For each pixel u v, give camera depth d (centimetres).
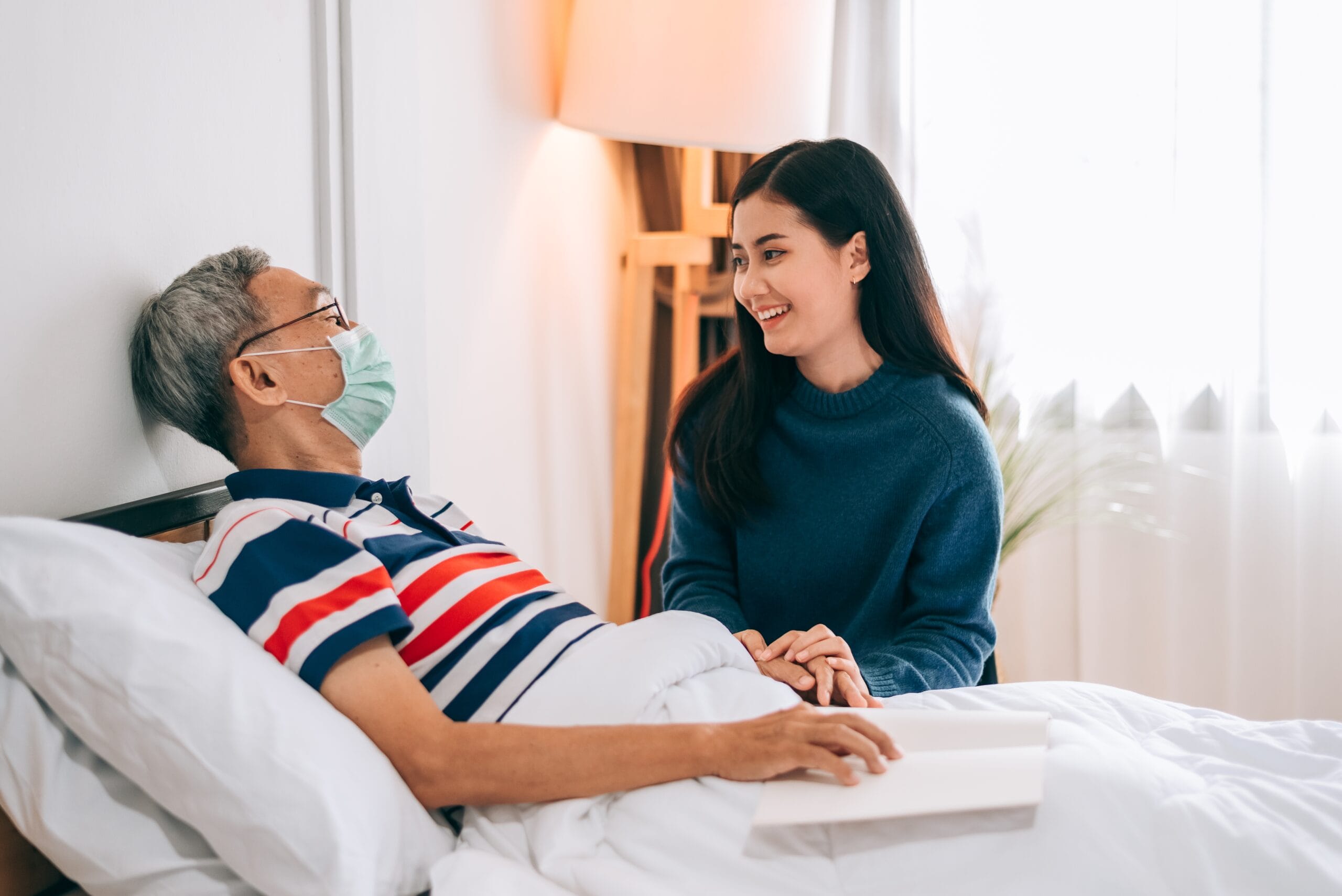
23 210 106
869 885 94
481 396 226
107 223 119
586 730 102
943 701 126
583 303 278
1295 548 272
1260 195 264
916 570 161
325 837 89
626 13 234
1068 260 277
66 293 112
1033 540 284
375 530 119
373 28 173
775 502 166
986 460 156
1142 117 270
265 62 151
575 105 242
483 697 112
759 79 234
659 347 301
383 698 102
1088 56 271
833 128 284
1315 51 259
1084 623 282
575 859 97
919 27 279
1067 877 91
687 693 112
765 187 154
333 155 167
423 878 99
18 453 106
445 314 210
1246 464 273
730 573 176
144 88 125
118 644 92
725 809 100
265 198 152
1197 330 272
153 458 129
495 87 228
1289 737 113
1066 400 280
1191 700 282
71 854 94
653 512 304
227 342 122
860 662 148
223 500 134
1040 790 94
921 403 158
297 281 128
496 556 128
